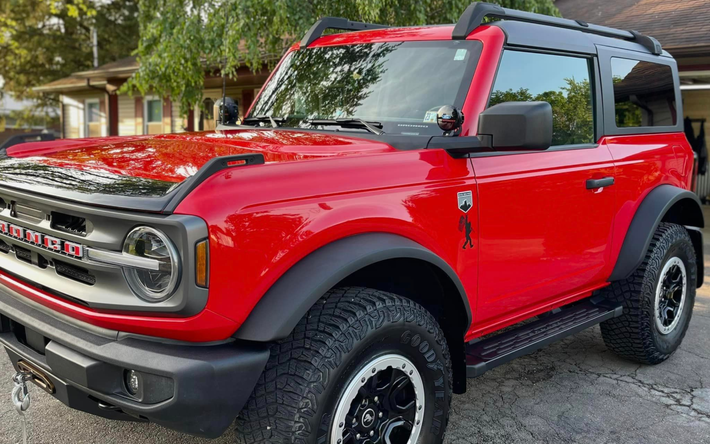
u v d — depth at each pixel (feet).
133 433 10.07
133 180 6.87
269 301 6.63
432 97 9.56
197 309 6.14
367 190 7.66
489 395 11.88
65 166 7.82
